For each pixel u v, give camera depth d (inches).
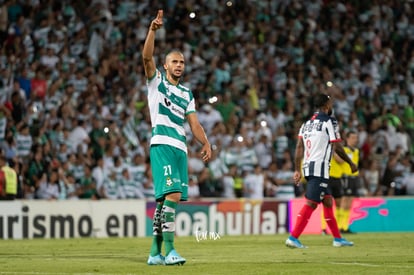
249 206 2256.4
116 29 2743.6
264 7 3159.5
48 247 1541.6
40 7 2632.9
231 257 1232.8
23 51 2484.0
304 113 2807.6
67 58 2568.9
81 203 2087.8
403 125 3016.7
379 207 2336.4
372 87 3107.8
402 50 3361.2
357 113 2955.2
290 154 2655.0
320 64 3117.6
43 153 2181.3
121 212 2130.9
